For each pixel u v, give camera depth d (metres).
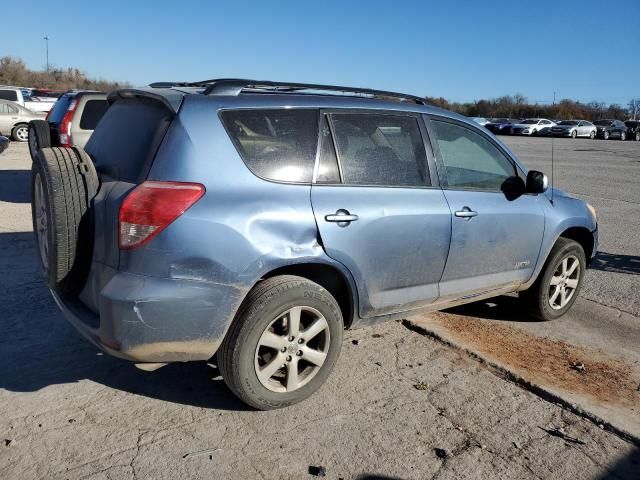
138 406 3.65
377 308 4.00
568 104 70.44
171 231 3.16
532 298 5.27
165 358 3.32
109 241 3.30
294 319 3.54
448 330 5.02
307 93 3.93
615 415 3.78
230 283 3.30
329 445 3.37
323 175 3.73
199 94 3.55
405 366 4.36
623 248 8.45
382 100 4.20
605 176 17.98
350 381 4.09
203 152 3.33
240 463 3.17
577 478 3.21
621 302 6.07
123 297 3.14
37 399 3.67
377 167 3.99
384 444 3.40
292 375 3.62
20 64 74.19
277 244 3.43
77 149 3.64
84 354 4.27
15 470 3.02
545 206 5.04
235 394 3.55
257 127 3.57
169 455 3.20
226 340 3.41
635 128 50.25
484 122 50.03
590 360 4.62
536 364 4.48
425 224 4.08
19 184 12.08
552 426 3.69
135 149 3.48
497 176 4.80
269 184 3.50
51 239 3.36
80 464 3.09
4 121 22.16
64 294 3.73
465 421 3.68
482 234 4.49
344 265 3.71
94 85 77.75
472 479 3.15
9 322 4.76
